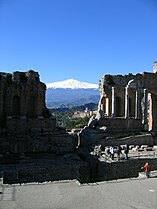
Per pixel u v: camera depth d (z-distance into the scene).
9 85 64.25
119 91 73.12
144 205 24.86
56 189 30.05
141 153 50.44
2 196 27.39
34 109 66.38
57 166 44.50
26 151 55.72
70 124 109.38
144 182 33.22
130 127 67.69
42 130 61.91
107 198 26.83
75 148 59.34
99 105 74.56
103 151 51.75
